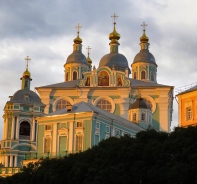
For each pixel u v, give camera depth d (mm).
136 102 126000
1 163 115625
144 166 61031
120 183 61500
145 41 160750
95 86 134625
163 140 66062
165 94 132000
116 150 65312
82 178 65688
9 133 120750
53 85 137875
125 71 143000
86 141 93500
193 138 60500
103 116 97625
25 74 129375
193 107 78500
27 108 123625
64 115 96875
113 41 158000
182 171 56844
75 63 159000
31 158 99625
